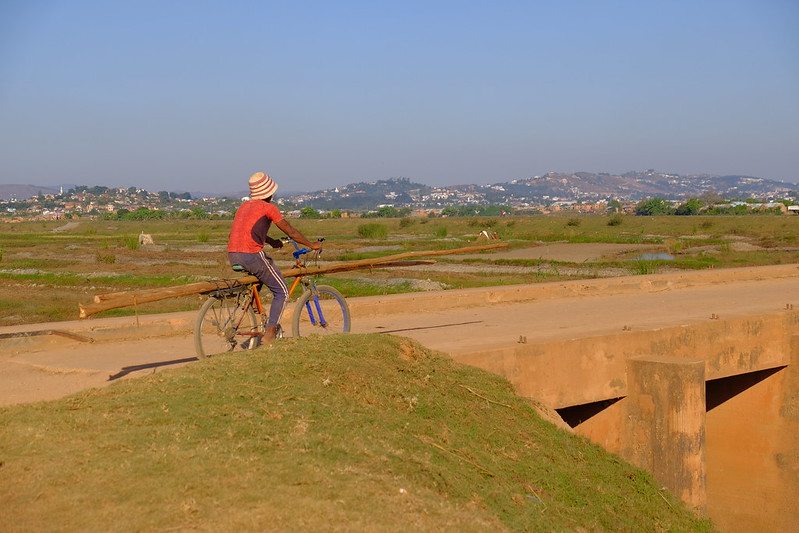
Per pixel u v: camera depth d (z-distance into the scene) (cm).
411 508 462
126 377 793
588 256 3966
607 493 699
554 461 701
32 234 8081
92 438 505
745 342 1134
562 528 574
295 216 15562
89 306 677
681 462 918
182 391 600
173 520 400
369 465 513
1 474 449
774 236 5488
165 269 3247
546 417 791
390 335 777
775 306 1305
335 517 420
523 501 573
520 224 8756
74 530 388
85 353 939
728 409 1259
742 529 1240
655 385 945
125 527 391
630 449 973
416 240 5416
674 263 3178
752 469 1227
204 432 523
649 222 8381
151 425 532
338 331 931
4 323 1627
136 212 16612
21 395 723
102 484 438
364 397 641
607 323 1148
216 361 675
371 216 17638
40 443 493
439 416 665
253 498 430
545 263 3453
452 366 781
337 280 2541
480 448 645
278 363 661
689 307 1355
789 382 1183
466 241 5144
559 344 914
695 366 916
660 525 711
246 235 786
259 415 562
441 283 2425
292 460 490
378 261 880
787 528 1179
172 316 1119
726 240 5078
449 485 534
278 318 802
